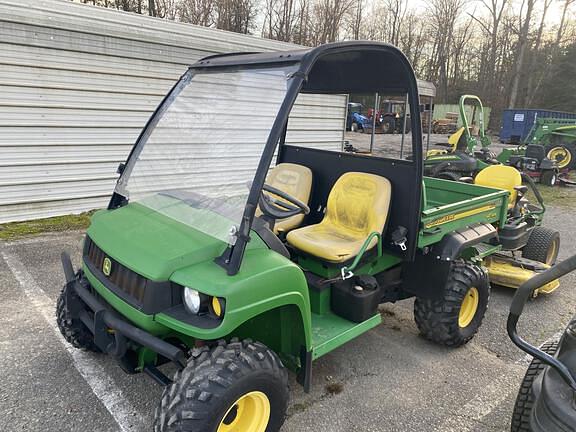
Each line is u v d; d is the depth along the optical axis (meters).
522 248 4.93
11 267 4.29
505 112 21.86
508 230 4.38
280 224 3.23
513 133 21.61
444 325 3.15
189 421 1.74
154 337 1.90
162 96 6.64
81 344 2.73
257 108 2.17
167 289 1.90
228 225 2.01
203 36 6.85
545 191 10.22
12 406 2.45
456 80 41.00
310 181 3.43
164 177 2.48
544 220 7.48
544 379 1.83
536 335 3.66
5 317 3.37
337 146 9.35
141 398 2.57
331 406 2.62
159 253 1.97
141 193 2.53
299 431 2.41
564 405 1.67
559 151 12.36
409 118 2.99
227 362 1.85
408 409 2.64
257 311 1.87
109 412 2.45
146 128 2.75
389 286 3.15
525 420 2.16
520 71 33.69
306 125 8.57
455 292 3.11
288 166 3.51
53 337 3.13
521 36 33.12
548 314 4.04
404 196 2.92
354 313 2.66
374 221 2.89
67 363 2.84
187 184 2.35
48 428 2.31
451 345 3.28
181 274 1.88
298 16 31.05
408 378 2.95
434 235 3.03
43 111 5.63
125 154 6.49
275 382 1.98
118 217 2.39
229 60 2.50
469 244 3.17
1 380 2.66
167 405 1.79
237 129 2.21
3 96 5.30
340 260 2.64
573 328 1.87
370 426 2.48
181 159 2.44
